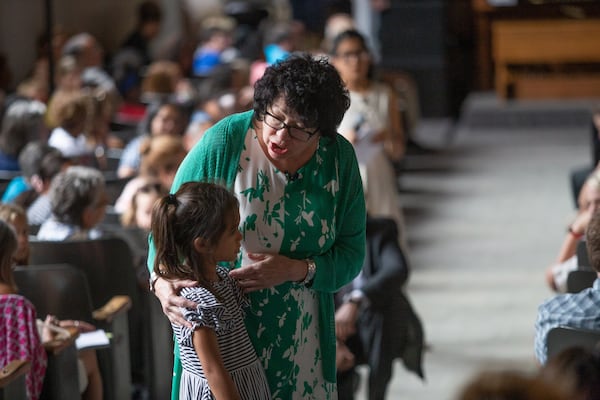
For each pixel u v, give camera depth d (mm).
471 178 18156
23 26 19906
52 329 6301
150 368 7727
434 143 21500
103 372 7133
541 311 5793
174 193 5004
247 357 4910
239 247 4930
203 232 4773
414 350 7652
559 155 19844
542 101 24047
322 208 5098
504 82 24156
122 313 7199
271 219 5062
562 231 14414
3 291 5965
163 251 4824
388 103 10461
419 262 13172
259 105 4855
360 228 5324
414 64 23844
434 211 15875
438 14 23609
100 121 12805
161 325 7773
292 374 5113
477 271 12680
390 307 7480
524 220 15086
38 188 9156
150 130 12016
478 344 10211
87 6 22625
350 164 5191
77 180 7609
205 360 4699
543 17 23859
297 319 5086
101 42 23203
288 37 19188
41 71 16406
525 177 18031
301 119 4758
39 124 11484
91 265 7371
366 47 10344
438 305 11461
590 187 7844
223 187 4863
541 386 2941
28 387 5918
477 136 22266
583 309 5641
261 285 4930
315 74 4766
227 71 16422
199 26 27641
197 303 4715
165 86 17172
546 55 23922
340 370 7391
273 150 4891
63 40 17031
